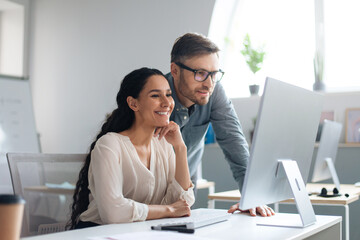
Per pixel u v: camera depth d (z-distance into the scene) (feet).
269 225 4.35
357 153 11.73
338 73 12.78
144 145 5.25
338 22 12.78
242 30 14.05
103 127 5.36
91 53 15.37
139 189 5.08
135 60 14.32
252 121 12.97
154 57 13.89
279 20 13.53
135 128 5.20
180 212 4.76
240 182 6.50
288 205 12.52
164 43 13.69
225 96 7.06
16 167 4.86
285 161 4.59
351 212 11.87
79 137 15.66
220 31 13.65
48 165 5.17
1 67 16.92
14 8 16.62
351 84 12.59
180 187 5.23
